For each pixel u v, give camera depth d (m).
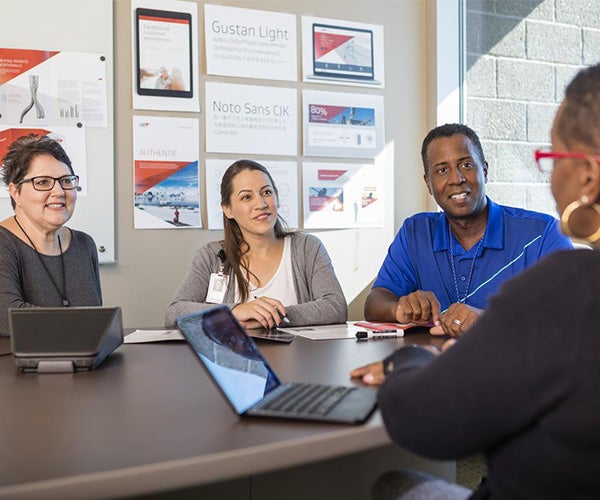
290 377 1.22
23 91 2.75
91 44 2.83
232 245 2.43
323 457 0.85
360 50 3.32
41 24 2.77
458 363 0.73
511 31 3.10
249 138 3.11
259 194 2.39
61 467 0.76
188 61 2.99
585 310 0.68
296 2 3.19
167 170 2.97
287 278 2.43
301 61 3.21
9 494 0.70
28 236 2.24
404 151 3.45
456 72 3.46
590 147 0.76
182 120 2.98
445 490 0.93
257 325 1.96
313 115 3.23
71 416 0.99
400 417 0.77
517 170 3.05
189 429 0.91
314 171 3.23
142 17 2.92
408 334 1.81
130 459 0.78
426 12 3.46
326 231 3.27
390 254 2.44
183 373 1.31
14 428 0.93
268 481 1.22
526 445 0.71
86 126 2.84
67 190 2.24
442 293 2.35
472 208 2.23
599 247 0.79
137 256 2.94
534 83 2.94
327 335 1.78
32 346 1.34
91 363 1.34
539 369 0.68
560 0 2.77
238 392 1.00
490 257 2.28
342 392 1.05
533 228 2.26
